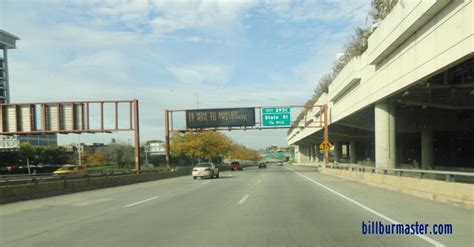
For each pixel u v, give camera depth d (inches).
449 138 2095.2
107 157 4060.0
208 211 578.6
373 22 1255.5
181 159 4050.2
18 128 1684.3
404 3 852.6
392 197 738.2
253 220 486.0
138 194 919.0
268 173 2087.8
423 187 721.0
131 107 1696.6
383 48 1015.0
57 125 1679.4
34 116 1691.7
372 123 1932.8
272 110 2130.9
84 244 368.8
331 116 2003.0
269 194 834.8
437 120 1611.7
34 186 875.4
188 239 379.2
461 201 583.2
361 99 1360.7
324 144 2054.6
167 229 435.2
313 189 958.4
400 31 879.1
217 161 4392.2
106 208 647.1
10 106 1694.1
